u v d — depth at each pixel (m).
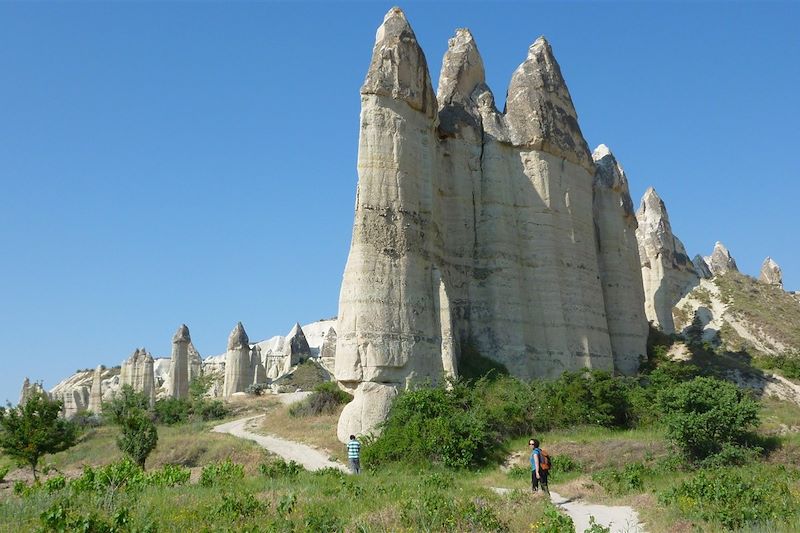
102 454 37.41
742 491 17.27
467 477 25.56
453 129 41.91
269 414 45.56
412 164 35.91
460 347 38.38
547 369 40.09
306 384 78.88
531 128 44.50
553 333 41.03
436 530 14.13
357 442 26.53
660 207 78.44
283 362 99.06
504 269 40.50
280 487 19.77
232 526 13.98
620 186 54.25
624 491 21.44
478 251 40.97
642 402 35.03
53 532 12.75
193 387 70.75
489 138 43.16
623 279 51.22
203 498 17.12
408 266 34.16
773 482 19.25
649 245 75.94
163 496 17.33
